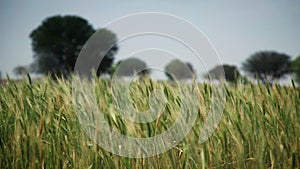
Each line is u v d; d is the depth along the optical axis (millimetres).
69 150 3037
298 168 2953
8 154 3127
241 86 3500
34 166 2973
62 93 3332
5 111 3318
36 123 3195
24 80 3484
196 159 2879
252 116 3096
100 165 2971
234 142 2969
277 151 2863
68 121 3080
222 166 2877
